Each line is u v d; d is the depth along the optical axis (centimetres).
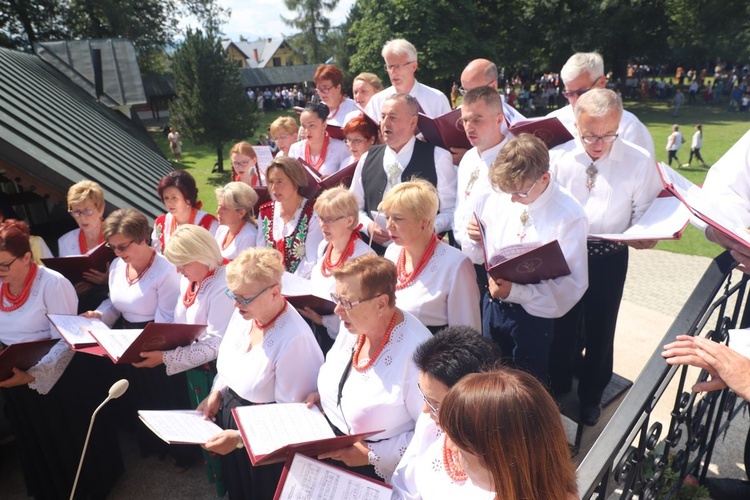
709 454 295
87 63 1928
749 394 188
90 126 1086
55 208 706
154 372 414
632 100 3978
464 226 393
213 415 339
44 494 400
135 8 3853
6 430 454
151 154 1364
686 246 1071
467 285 321
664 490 277
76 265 437
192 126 2217
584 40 3556
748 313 319
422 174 438
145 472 432
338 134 629
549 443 138
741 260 243
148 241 419
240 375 321
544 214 318
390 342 267
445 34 3281
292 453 241
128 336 369
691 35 4256
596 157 344
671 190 259
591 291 362
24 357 349
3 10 3322
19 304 388
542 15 3616
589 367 377
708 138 2534
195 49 2128
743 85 3522
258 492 333
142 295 414
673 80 4922
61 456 389
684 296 791
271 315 314
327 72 714
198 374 390
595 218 352
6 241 370
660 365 208
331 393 286
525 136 309
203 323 377
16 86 934
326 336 414
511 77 4991
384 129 439
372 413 263
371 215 464
